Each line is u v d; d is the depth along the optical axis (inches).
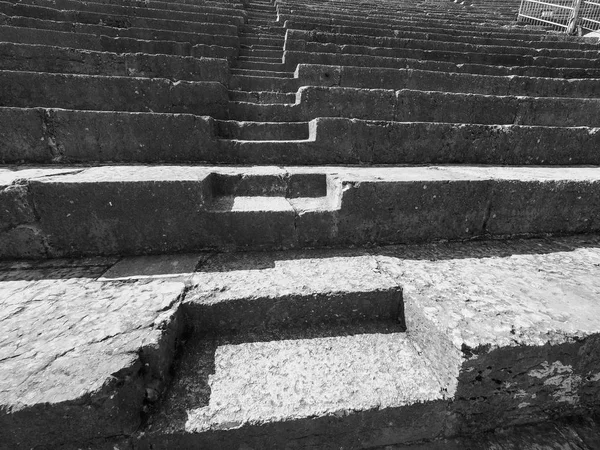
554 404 64.5
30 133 108.0
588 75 238.2
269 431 54.9
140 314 63.5
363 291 74.5
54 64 156.9
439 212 98.7
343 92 151.9
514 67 230.4
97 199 82.7
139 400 53.7
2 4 206.1
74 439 50.2
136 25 230.7
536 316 64.0
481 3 515.5
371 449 60.8
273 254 91.8
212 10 281.3
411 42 255.6
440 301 68.9
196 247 91.0
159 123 116.5
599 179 102.7
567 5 409.7
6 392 46.8
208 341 71.1
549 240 104.4
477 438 62.8
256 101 166.4
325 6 378.6
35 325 59.7
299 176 106.5
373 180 94.1
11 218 79.9
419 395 59.0
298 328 75.1
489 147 140.1
